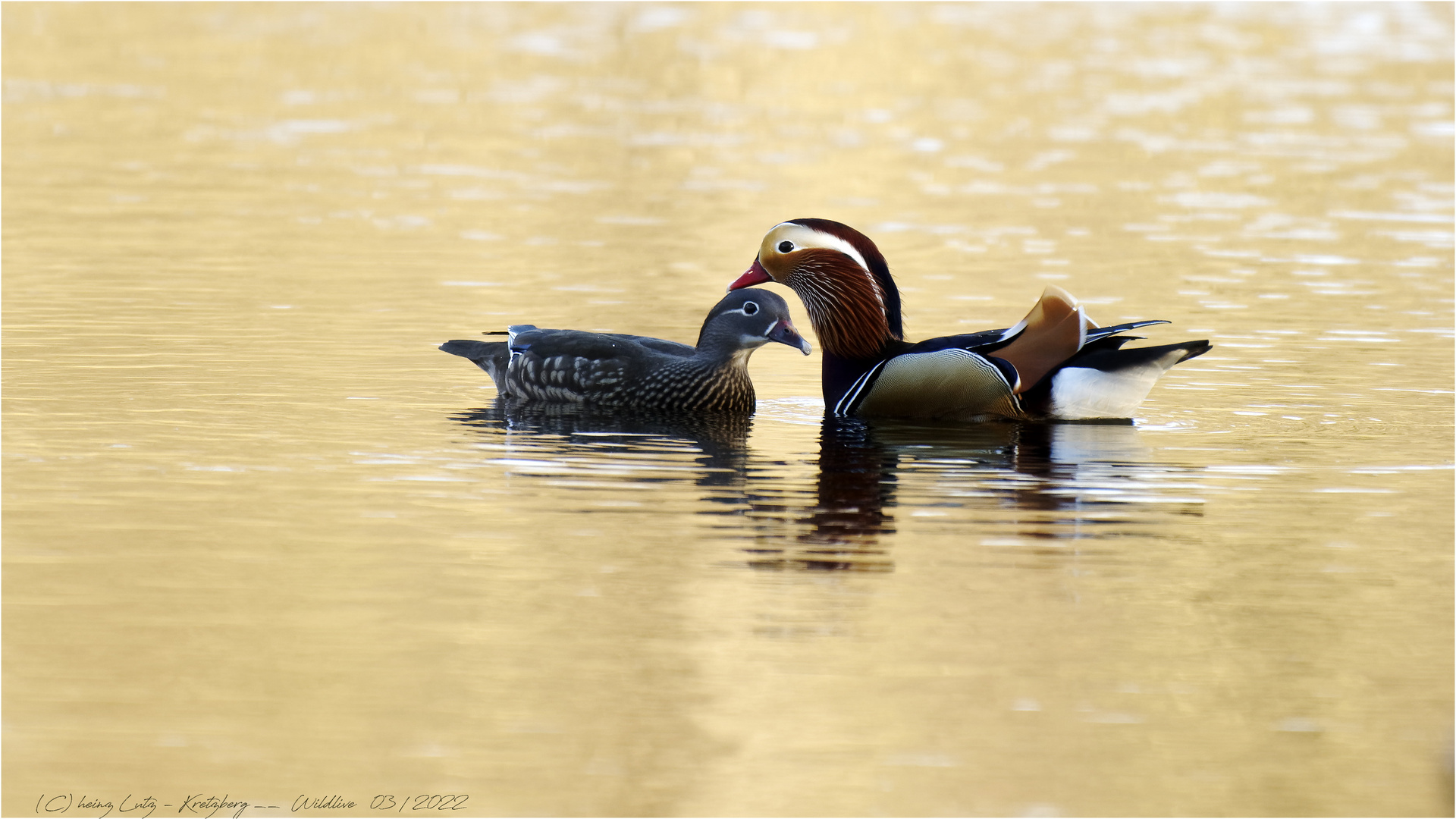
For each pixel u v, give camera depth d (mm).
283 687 9539
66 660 9820
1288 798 8578
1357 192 30953
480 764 8750
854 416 16328
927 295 22203
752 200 29812
